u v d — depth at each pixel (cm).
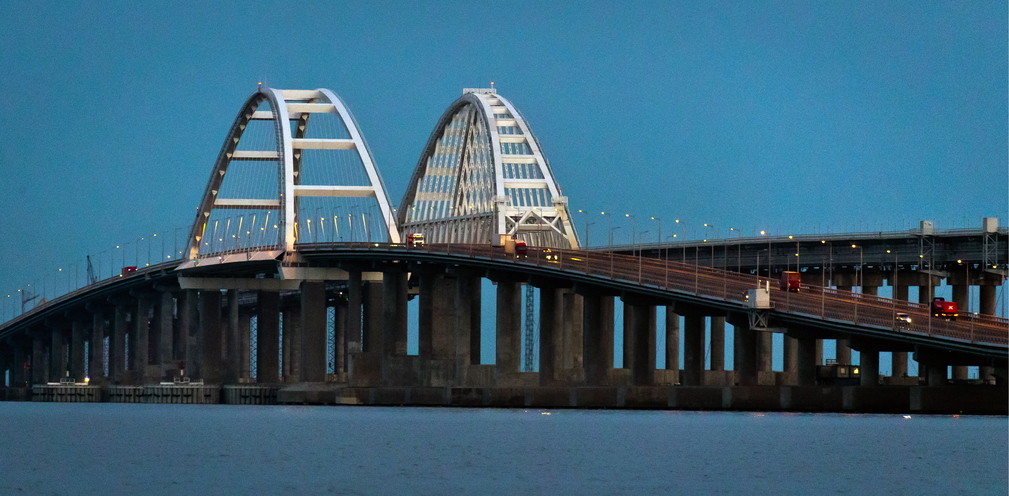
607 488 15062
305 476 16138
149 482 15688
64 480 15925
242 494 14638
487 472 16475
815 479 15788
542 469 16750
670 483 15475
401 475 16212
